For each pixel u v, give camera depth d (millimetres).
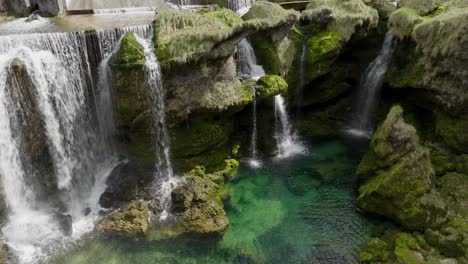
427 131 20188
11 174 14719
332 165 20188
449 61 18094
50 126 15484
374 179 17250
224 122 19016
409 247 14461
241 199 17703
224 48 17281
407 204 15422
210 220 15852
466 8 19312
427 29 19234
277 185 18688
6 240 14148
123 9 21188
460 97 17891
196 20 17531
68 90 15906
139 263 14320
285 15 19797
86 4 21469
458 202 16391
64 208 16016
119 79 15820
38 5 20016
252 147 20594
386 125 17188
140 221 15438
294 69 21625
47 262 13898
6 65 14062
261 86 19062
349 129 23906
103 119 17328
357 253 14930
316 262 14562
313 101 23141
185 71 16672
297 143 22250
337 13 21750
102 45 16391
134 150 17594
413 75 20078
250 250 15031
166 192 16891
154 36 16781
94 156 17594
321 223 16391
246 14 20594
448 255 14047
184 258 14633
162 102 16656
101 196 16531
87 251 14547
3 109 14195
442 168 18062
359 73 23906
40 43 15078
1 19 18719
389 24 22094
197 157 18328
